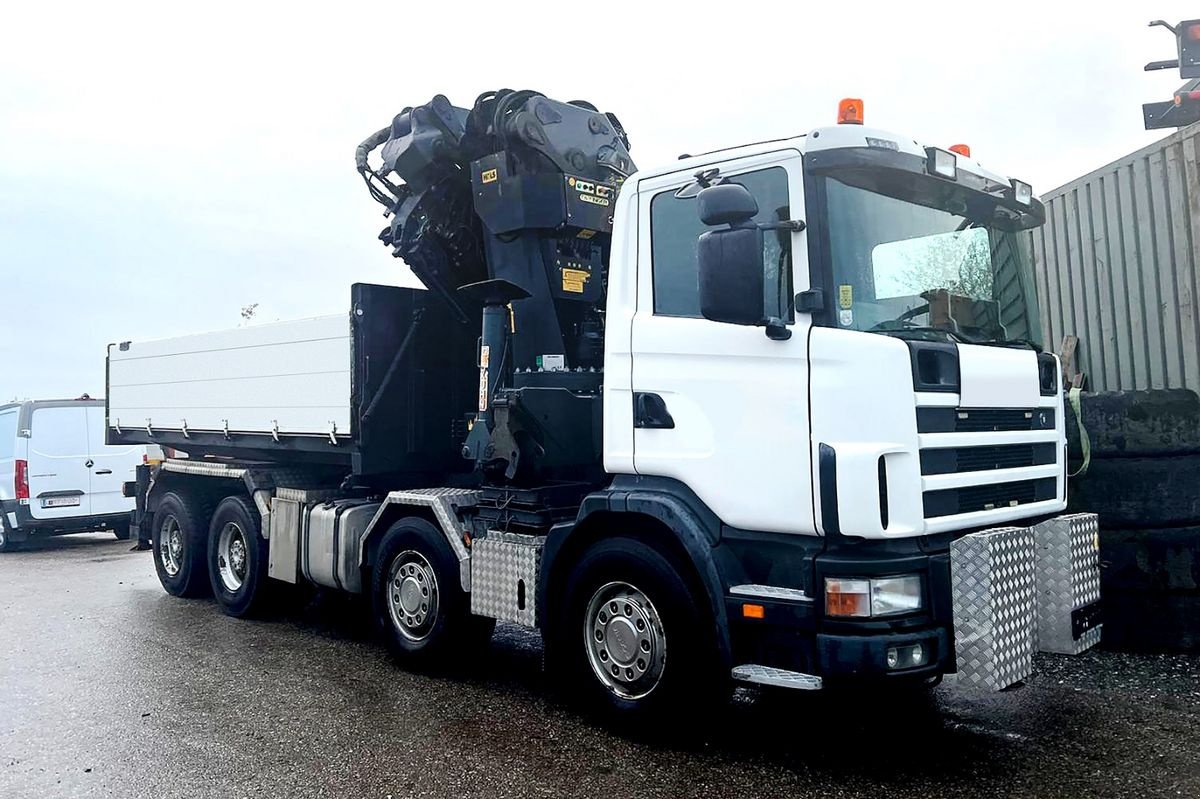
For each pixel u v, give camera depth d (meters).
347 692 5.77
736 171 4.54
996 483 4.53
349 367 6.80
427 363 7.11
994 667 3.99
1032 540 4.35
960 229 4.86
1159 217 7.15
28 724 5.23
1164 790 3.98
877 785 4.16
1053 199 8.66
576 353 6.26
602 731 4.96
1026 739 4.66
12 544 13.78
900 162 4.33
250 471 7.95
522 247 6.23
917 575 4.08
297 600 8.20
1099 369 7.97
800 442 4.16
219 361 8.24
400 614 6.34
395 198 7.21
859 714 5.16
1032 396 4.83
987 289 4.99
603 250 6.45
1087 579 4.61
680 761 4.50
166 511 9.26
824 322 4.16
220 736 4.96
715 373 4.49
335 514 7.04
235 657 6.70
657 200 4.90
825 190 4.26
